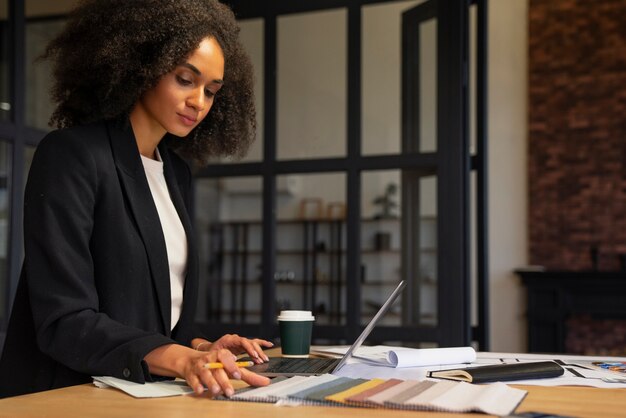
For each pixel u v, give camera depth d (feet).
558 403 3.09
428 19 9.01
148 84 4.22
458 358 4.42
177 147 5.35
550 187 22.00
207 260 20.74
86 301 3.74
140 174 4.26
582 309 20.81
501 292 22.06
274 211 9.59
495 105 22.52
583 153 21.84
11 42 8.34
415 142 9.01
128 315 4.08
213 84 4.37
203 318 10.47
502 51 22.54
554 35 22.20
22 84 8.41
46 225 3.76
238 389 3.33
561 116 22.04
